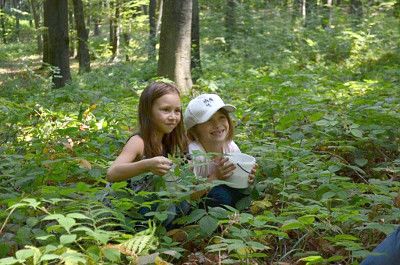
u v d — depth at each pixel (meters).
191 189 3.53
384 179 4.82
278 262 3.17
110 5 26.61
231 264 3.20
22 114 6.34
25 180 3.71
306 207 3.38
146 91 3.76
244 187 3.81
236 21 22.05
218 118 3.98
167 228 3.61
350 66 15.41
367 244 3.55
